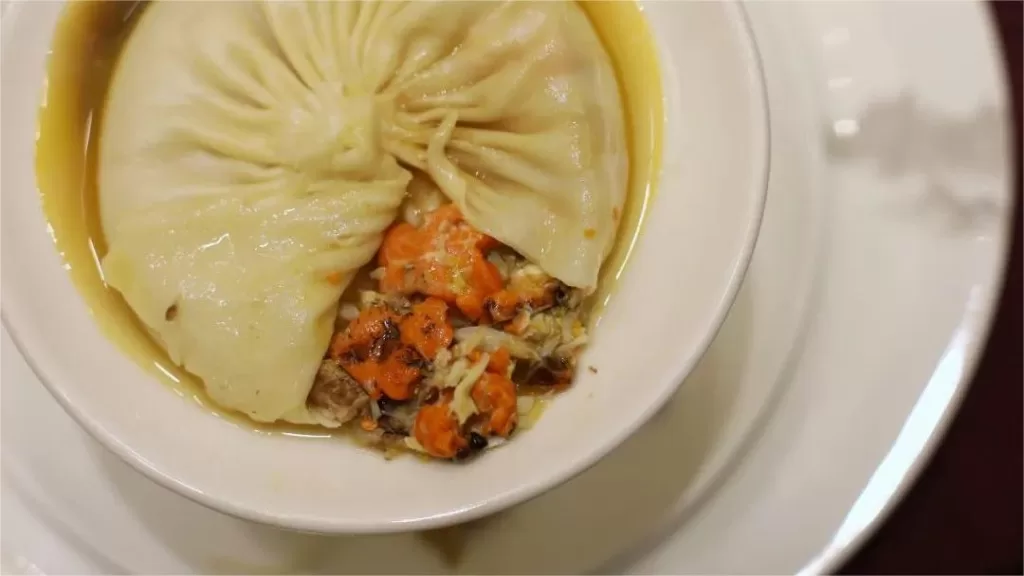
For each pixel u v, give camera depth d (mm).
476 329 210
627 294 217
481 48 226
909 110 224
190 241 212
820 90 226
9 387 221
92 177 224
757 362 220
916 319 219
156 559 218
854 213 224
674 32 223
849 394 218
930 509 255
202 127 222
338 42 224
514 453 202
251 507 191
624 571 216
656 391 195
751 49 208
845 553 213
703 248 206
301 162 213
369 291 216
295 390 208
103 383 205
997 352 254
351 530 189
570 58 224
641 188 224
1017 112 251
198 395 212
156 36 225
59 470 220
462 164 226
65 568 217
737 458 219
